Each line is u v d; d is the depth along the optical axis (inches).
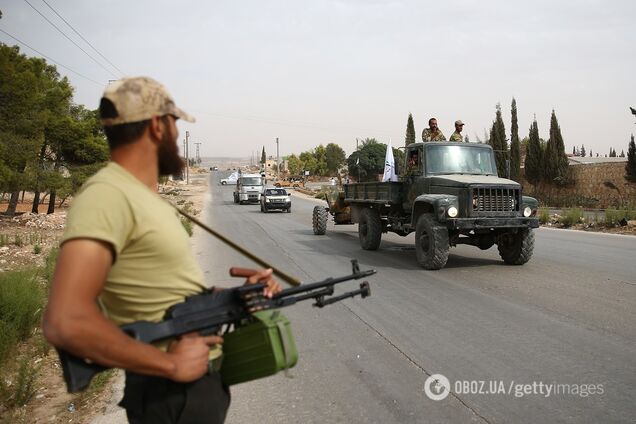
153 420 68.6
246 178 1711.4
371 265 436.8
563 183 1665.8
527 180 1804.9
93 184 63.1
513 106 1797.5
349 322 261.0
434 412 159.3
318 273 405.7
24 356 219.9
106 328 58.5
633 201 1400.1
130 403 70.4
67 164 1056.8
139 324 65.0
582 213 852.6
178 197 2130.9
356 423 153.8
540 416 155.1
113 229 60.9
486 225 386.9
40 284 331.0
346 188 605.0
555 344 220.4
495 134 1795.0
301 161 4485.7
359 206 574.6
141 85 68.6
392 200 478.0
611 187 1557.6
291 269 425.1
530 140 1785.2
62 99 1039.6
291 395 175.2
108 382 193.0
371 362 204.1
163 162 72.0
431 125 480.7
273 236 704.4
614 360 200.2
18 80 756.0
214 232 91.6
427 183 435.5
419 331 243.6
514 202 398.6
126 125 67.4
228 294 74.2
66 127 1000.2
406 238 653.3
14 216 901.8
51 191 970.1
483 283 351.9
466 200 390.0
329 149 4722.0
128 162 68.3
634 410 157.9
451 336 234.7
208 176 4933.6
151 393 68.8
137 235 63.7
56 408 171.6
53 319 56.1
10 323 230.8
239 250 90.9
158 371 62.6
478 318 264.1
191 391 68.3
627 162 1457.9
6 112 772.6
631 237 628.4
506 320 258.8
